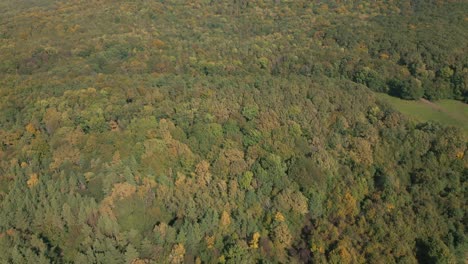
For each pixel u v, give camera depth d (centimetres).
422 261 8356
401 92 13762
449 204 9125
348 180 9256
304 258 8000
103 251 7200
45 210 7650
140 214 7862
